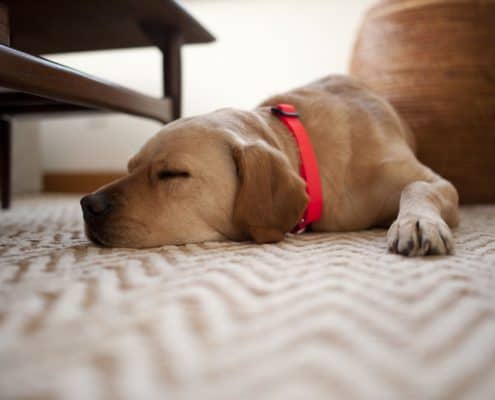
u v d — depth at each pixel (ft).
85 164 15.06
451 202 4.57
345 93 5.63
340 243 3.91
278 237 4.01
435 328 1.89
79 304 2.21
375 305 2.15
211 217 4.12
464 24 7.67
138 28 7.00
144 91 13.85
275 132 4.78
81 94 4.53
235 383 1.48
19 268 2.97
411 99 7.93
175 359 1.64
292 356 1.66
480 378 1.50
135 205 3.96
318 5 11.93
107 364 1.61
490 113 7.81
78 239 4.45
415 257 3.21
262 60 12.62
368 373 1.53
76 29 7.02
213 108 13.20
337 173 4.85
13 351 1.72
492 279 2.58
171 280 2.62
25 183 14.74
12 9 6.10
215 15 12.87
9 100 5.91
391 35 8.03
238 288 2.43
